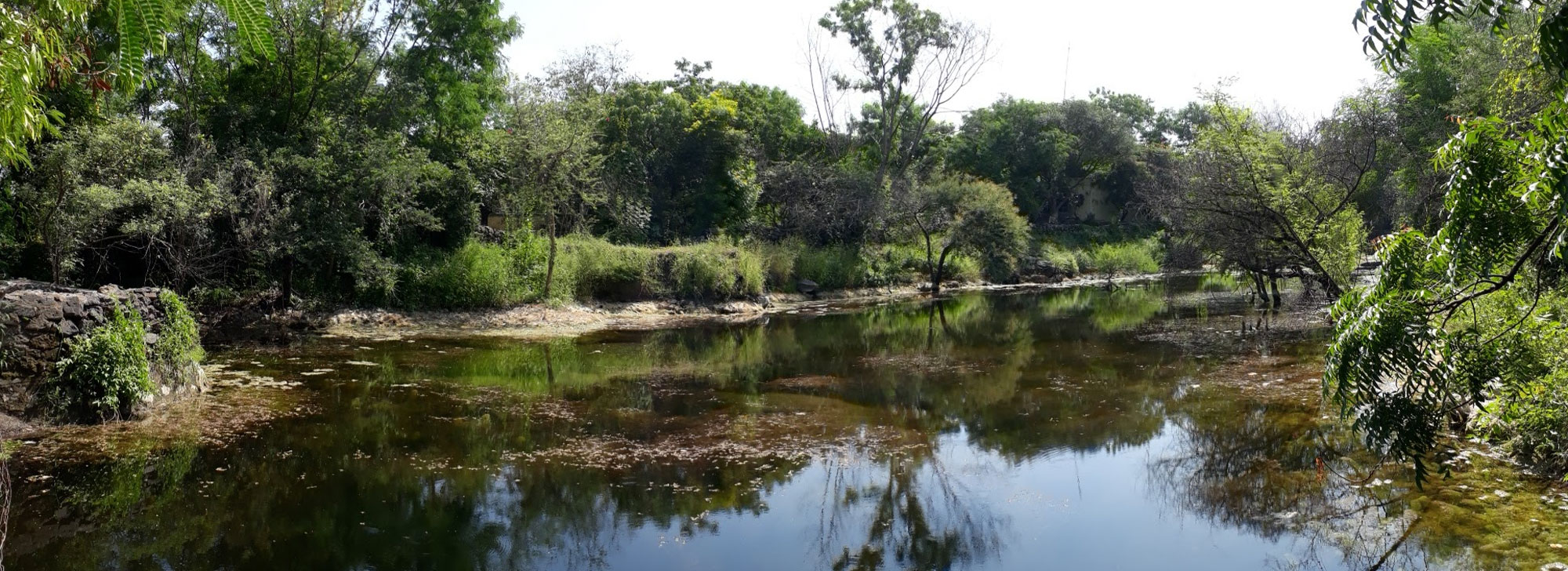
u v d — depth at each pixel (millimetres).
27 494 7551
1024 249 38156
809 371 14602
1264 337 17234
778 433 10133
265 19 2145
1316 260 16406
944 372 14500
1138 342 17625
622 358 16031
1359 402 4309
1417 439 4156
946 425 10594
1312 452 8820
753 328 21297
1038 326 21266
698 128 32719
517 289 21562
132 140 15320
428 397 12008
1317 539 6555
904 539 6875
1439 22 3250
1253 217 16781
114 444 9078
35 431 9211
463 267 20641
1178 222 20797
